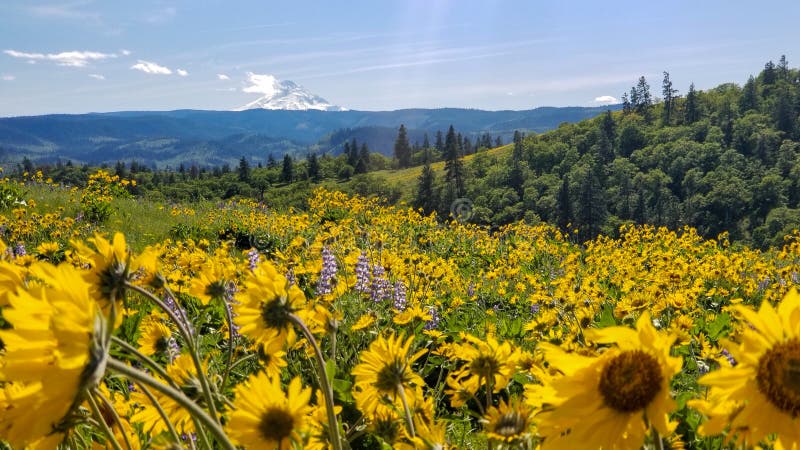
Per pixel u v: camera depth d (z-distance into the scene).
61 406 1.04
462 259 15.05
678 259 11.44
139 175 187.38
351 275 6.65
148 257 1.89
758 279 10.72
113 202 23.06
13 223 13.28
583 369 1.22
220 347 4.50
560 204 173.75
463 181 190.00
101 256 1.68
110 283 1.65
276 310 1.92
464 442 3.00
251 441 1.62
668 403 1.13
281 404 1.66
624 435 1.16
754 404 1.08
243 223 17.48
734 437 1.71
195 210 24.61
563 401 1.22
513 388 3.94
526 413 1.80
